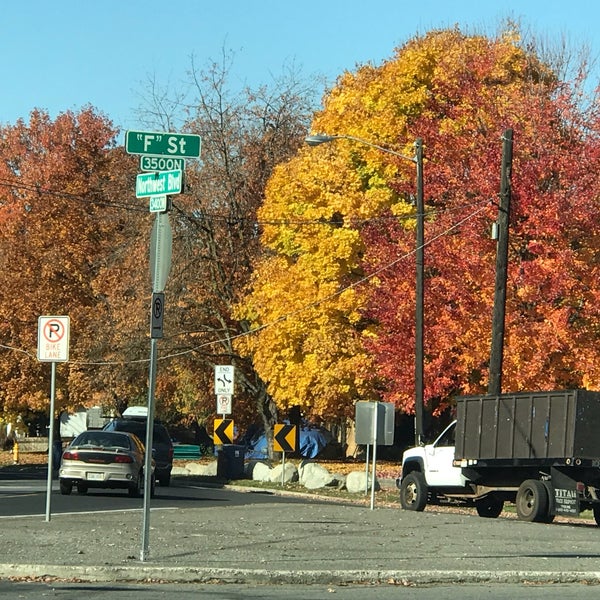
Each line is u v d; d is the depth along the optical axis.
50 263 55.38
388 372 35.41
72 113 58.91
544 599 12.11
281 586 12.90
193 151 14.84
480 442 26.48
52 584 12.92
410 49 41.16
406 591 12.62
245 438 61.72
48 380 55.97
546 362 33.19
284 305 42.50
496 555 15.78
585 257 33.22
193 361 51.81
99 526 19.00
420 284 32.22
